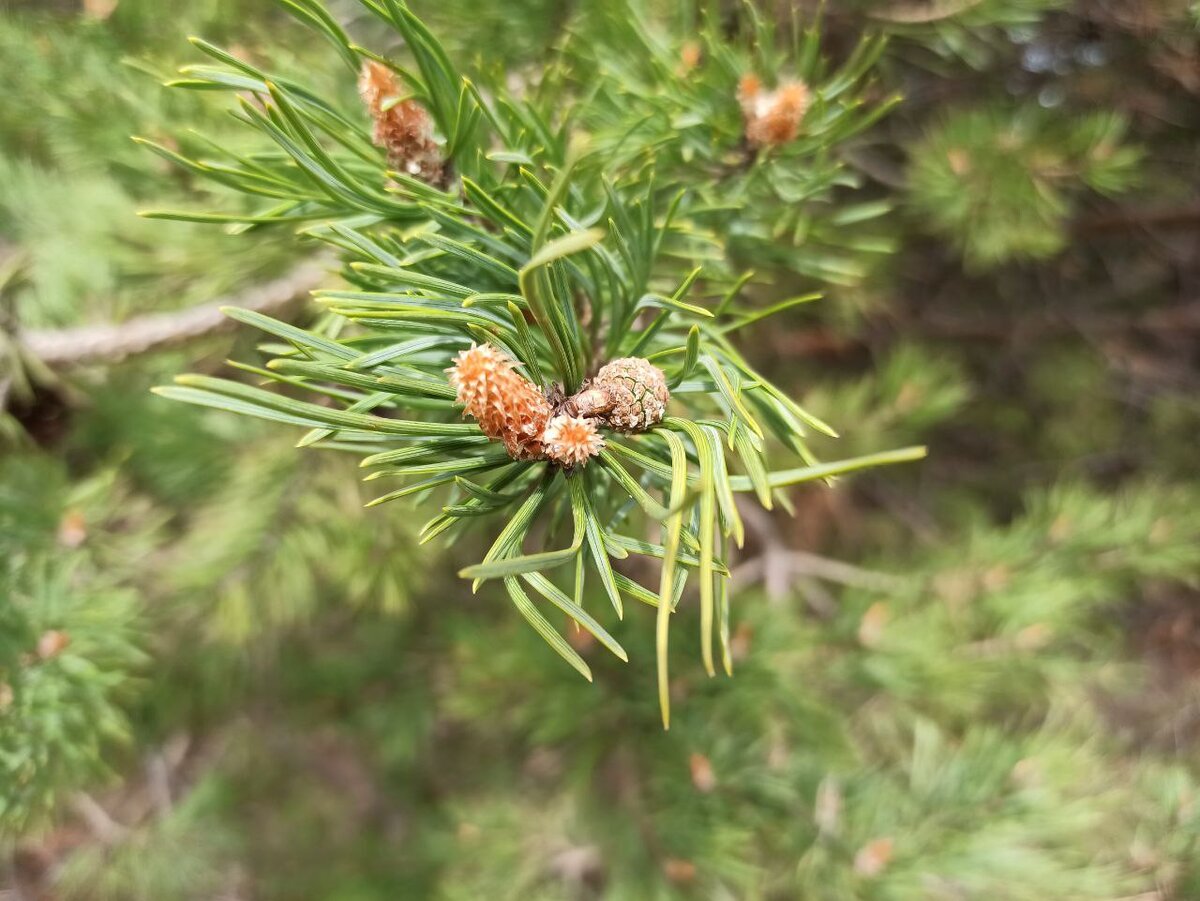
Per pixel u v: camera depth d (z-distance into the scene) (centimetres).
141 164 23
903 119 37
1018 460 52
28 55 22
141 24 23
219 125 23
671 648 24
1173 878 29
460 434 10
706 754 24
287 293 21
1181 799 31
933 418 34
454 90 12
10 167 28
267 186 12
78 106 23
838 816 26
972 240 30
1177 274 48
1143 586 36
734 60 16
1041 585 29
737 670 24
